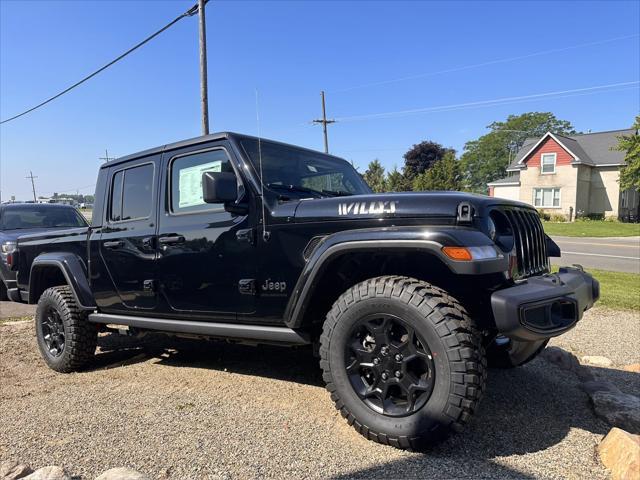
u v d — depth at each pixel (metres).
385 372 2.70
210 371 4.21
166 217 3.75
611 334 5.39
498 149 68.00
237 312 3.37
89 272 4.34
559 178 36.03
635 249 17.73
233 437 2.86
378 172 44.69
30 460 2.66
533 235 3.28
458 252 2.49
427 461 2.52
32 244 5.04
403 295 2.61
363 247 2.72
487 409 3.21
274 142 3.75
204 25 11.19
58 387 3.96
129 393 3.71
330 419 3.09
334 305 2.84
